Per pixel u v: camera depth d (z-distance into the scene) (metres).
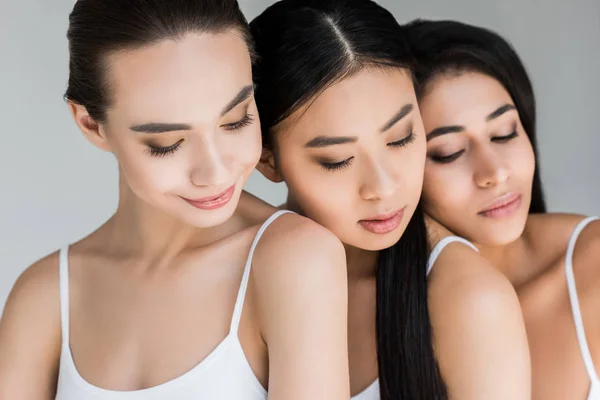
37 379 1.16
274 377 1.02
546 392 1.36
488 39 1.32
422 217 1.22
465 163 1.28
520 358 1.14
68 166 2.03
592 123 2.14
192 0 0.92
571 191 2.17
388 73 1.10
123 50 0.92
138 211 1.10
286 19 1.12
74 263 1.17
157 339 1.08
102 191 2.05
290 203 1.27
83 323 1.14
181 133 0.94
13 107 1.97
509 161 1.27
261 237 1.07
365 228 1.16
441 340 1.18
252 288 1.06
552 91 2.13
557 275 1.36
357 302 1.27
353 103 1.09
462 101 1.26
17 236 2.03
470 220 1.29
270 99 1.13
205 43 0.92
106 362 1.09
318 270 1.02
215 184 0.95
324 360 1.01
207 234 1.10
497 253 1.40
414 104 1.15
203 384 1.04
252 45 1.01
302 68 1.09
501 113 1.27
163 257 1.10
